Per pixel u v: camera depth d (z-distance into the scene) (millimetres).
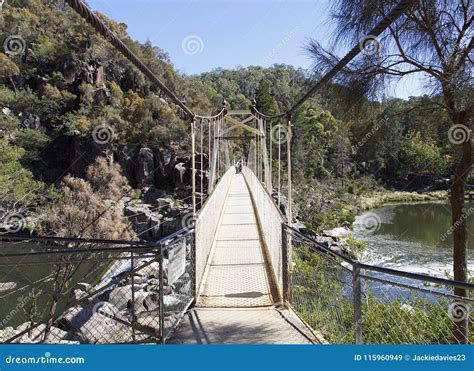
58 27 32375
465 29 2617
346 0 2662
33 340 3516
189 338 2455
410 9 2510
